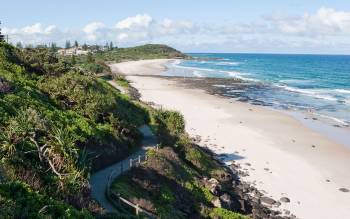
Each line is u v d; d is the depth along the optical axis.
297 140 54.09
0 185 16.19
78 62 134.12
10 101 28.67
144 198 25.92
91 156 29.02
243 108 75.69
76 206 19.17
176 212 26.48
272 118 67.50
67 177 20.73
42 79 38.53
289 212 32.97
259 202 34.56
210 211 29.14
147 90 95.44
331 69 197.75
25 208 15.20
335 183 39.50
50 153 22.39
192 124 60.94
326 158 46.78
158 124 46.03
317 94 98.88
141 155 34.06
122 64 192.50
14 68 37.62
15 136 22.23
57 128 26.72
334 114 73.19
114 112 38.72
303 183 39.16
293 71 181.62
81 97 37.12
